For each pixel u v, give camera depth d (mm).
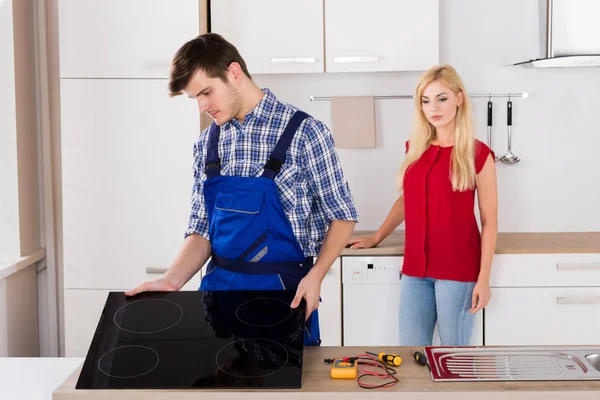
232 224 1737
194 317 1534
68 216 3062
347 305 3014
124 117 3014
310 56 3135
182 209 3043
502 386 1340
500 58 3379
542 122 3406
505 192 3439
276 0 3107
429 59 3123
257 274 1729
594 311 2965
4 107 3031
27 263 3082
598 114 3396
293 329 1484
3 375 1678
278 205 1718
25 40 3143
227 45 1665
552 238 3242
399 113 3426
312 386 1349
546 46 3066
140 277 3074
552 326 2967
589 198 3434
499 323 2969
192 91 1647
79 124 3025
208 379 1336
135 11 2977
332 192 1733
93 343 1448
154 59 2990
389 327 3008
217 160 1774
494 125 3410
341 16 3111
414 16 3107
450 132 2746
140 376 1348
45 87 3232
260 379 1337
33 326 3285
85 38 2988
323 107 3445
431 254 2744
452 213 2703
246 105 1719
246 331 1481
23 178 3131
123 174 3037
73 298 3094
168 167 3029
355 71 3145
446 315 2734
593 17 3021
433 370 1417
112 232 3062
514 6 3355
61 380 1643
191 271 1793
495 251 2932
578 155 3416
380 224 3482
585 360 1463
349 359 1463
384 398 1314
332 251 1703
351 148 3428
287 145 1709
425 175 2730
